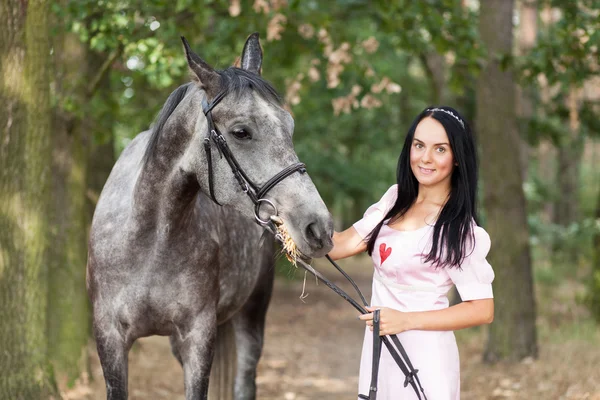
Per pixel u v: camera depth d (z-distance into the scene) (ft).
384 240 8.57
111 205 10.18
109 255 9.80
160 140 9.50
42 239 13.08
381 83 20.76
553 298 34.12
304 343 27.58
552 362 20.42
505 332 21.43
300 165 8.43
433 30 19.65
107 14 16.87
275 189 8.34
